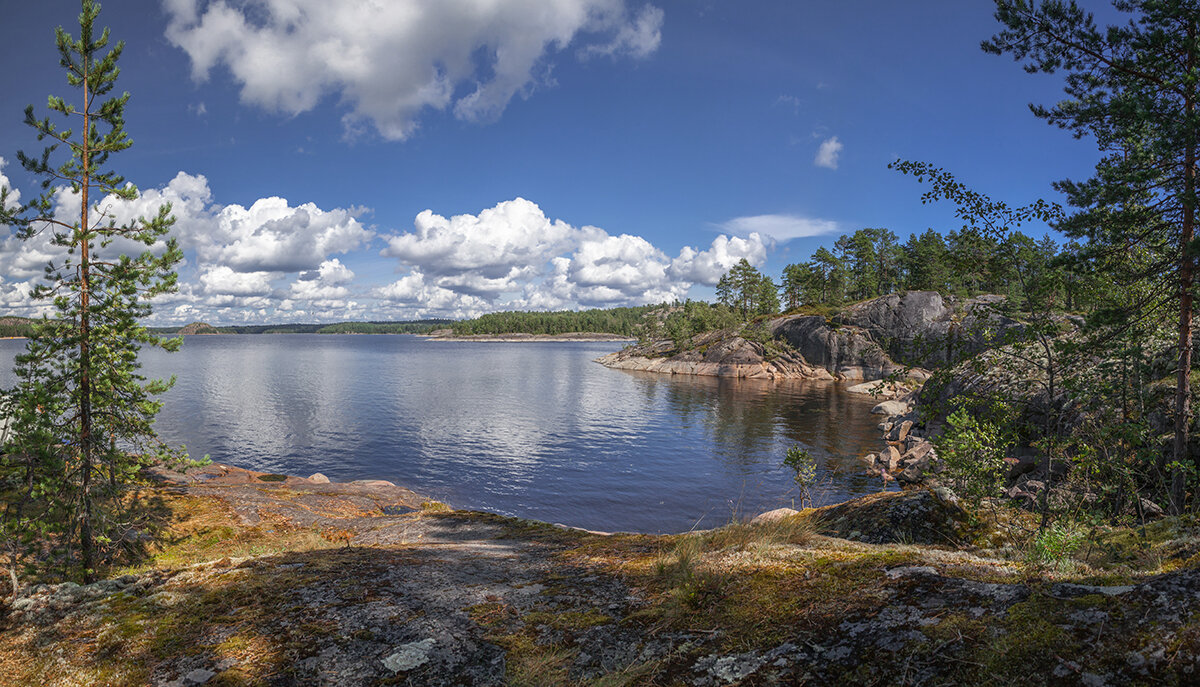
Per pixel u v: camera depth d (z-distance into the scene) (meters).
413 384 90.12
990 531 5.48
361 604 3.74
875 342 96.25
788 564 3.72
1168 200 12.99
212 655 3.08
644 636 3.12
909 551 3.88
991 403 9.97
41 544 13.46
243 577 4.35
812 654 2.55
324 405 65.50
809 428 50.72
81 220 13.74
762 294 145.12
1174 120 12.48
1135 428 8.96
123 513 15.55
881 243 120.81
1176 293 13.01
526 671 2.85
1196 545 3.73
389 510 19.80
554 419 56.91
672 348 131.00
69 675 3.01
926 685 2.12
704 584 3.63
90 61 13.66
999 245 9.59
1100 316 11.78
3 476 16.39
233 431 48.91
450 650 3.12
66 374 13.60
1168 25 13.23
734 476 34.75
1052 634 2.13
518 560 5.16
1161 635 1.92
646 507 29.12
